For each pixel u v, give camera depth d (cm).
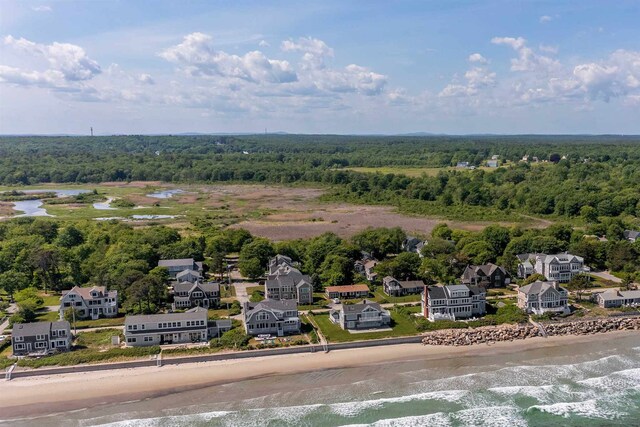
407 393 8781
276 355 10300
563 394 8738
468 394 8738
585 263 16125
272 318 11194
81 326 11812
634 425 7819
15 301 13550
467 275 14775
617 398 8612
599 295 12938
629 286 13888
